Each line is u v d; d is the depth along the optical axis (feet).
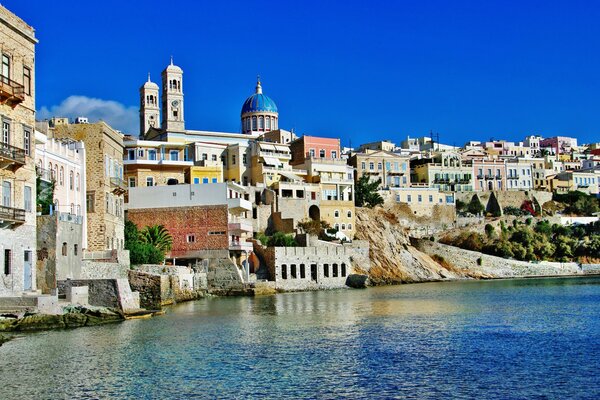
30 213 190.49
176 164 412.16
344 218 480.64
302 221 458.91
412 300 275.80
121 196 297.12
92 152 271.08
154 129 524.93
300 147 527.40
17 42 185.57
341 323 185.68
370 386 105.60
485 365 121.39
